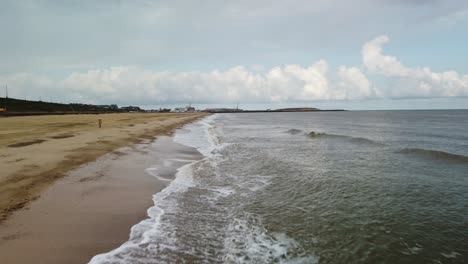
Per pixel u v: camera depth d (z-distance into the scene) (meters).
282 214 7.42
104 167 11.23
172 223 6.60
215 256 5.25
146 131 28.42
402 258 5.35
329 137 28.59
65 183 8.68
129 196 8.16
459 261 5.27
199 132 35.81
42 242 5.09
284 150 19.17
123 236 5.69
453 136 28.66
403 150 18.59
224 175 11.62
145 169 11.77
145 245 5.43
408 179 11.12
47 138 17.69
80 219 6.24
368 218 7.20
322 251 5.56
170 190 9.16
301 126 51.12
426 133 32.09
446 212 7.66
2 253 4.61
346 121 69.31
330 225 6.75
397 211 7.69
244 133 35.06
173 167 12.74
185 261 4.99
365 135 30.78
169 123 47.78
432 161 15.02
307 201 8.48
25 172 9.17
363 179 11.09
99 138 19.11
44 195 7.46
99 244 5.27
